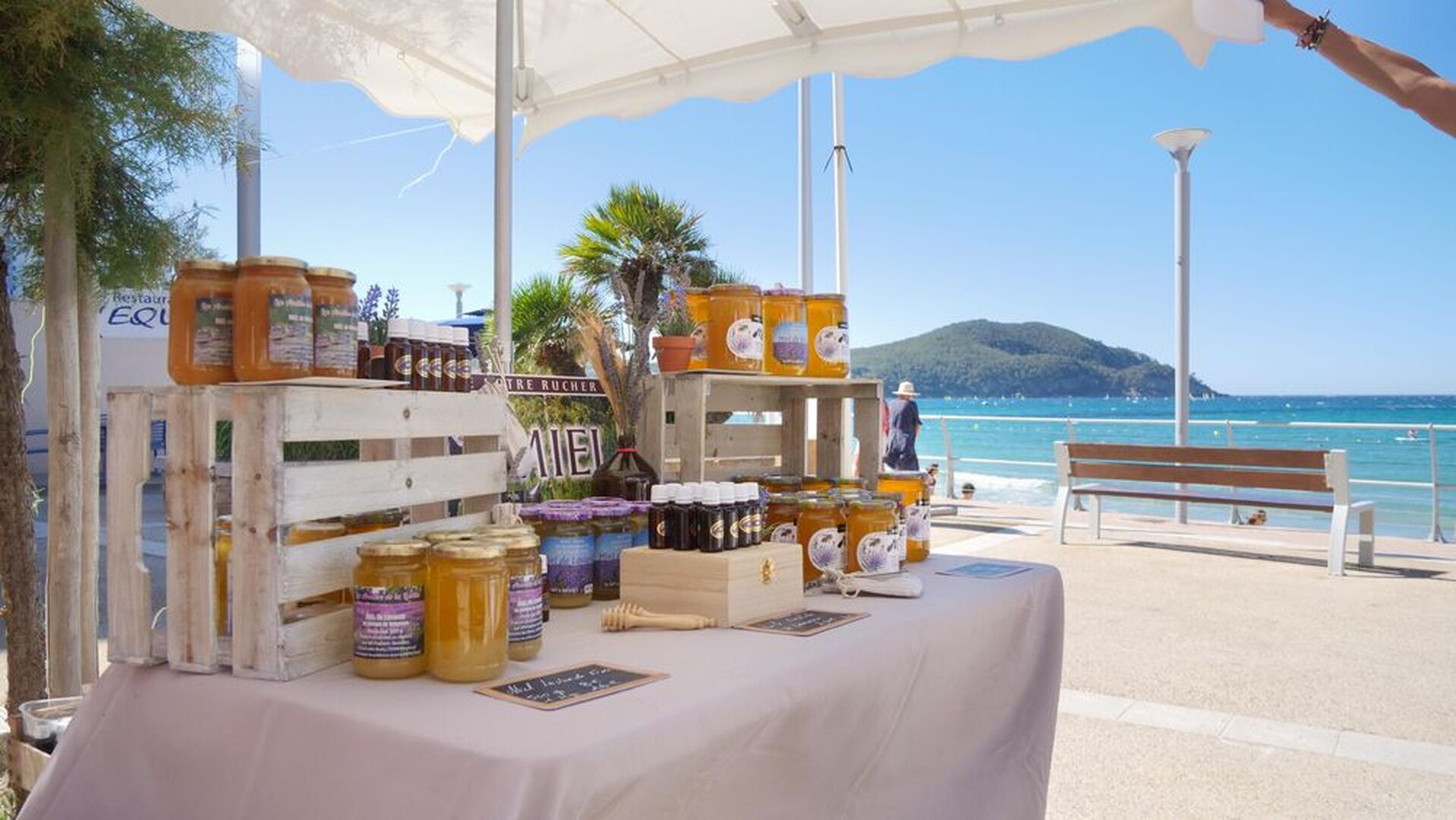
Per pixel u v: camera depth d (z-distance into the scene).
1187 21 2.64
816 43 3.48
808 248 7.57
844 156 8.20
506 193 2.83
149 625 1.46
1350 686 4.11
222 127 2.85
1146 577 6.52
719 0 3.32
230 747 1.32
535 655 1.50
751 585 1.80
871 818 1.72
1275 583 6.32
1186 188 9.55
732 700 1.33
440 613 1.37
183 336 1.46
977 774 2.14
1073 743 3.46
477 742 1.11
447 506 2.01
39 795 1.46
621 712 1.23
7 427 2.77
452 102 3.95
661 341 2.33
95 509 2.96
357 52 3.33
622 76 3.94
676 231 8.34
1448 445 42.75
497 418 1.88
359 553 1.41
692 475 2.33
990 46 3.09
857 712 1.65
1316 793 3.01
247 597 1.38
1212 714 3.76
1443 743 3.44
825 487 2.65
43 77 2.45
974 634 2.10
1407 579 6.47
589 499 2.11
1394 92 1.41
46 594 2.88
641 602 1.83
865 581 2.10
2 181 2.66
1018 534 8.66
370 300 1.81
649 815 1.21
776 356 2.50
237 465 1.39
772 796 1.45
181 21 2.58
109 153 2.64
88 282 2.95
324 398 1.43
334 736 1.21
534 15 3.47
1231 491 9.26
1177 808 2.92
